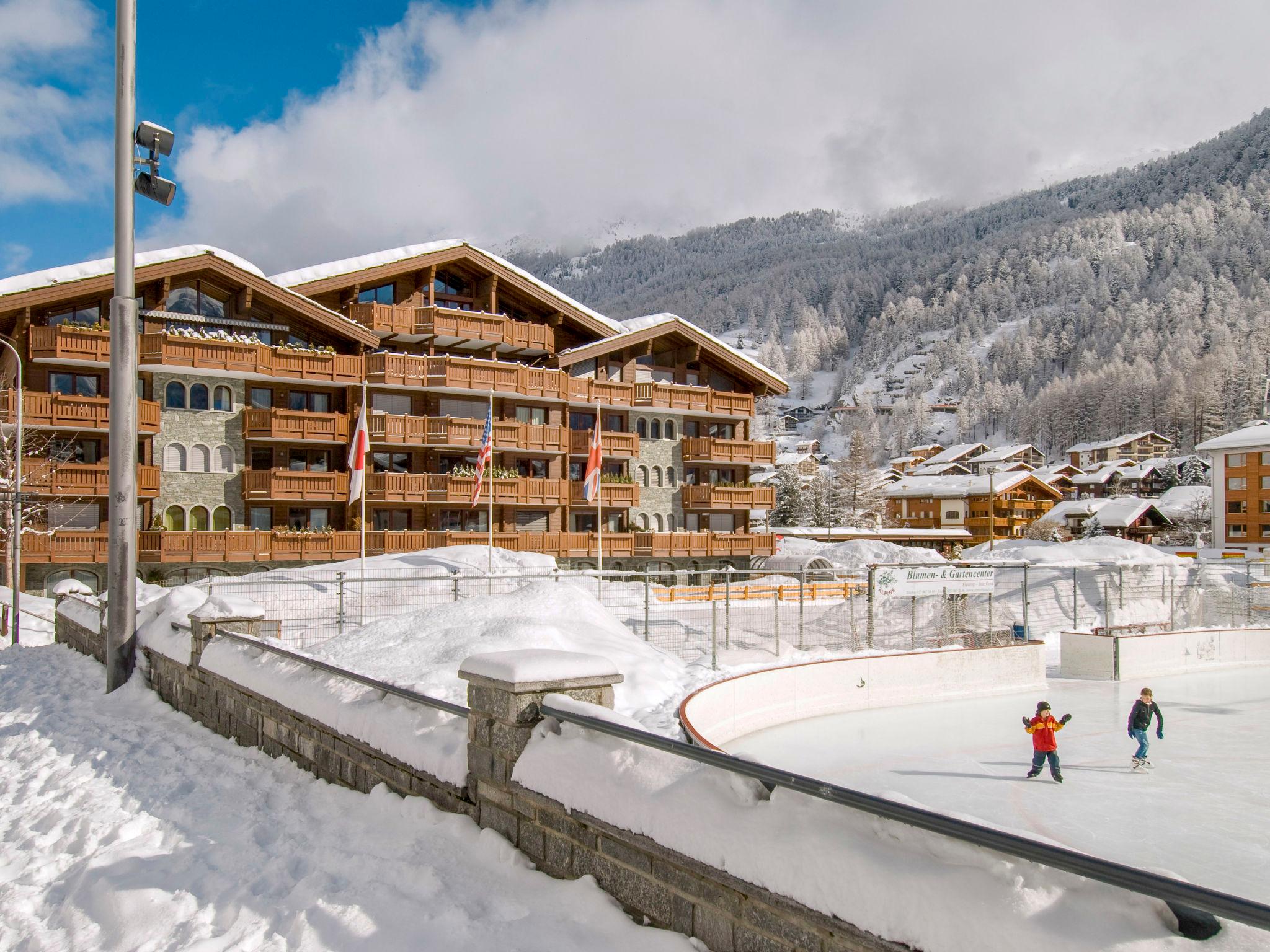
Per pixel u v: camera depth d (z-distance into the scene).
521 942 4.65
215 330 38.09
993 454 145.12
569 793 5.28
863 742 19.59
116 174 13.34
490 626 20.05
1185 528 97.62
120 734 10.76
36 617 26.83
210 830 7.00
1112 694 26.98
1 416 32.44
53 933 5.50
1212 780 16.72
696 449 50.31
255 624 11.87
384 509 41.53
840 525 95.50
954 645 30.66
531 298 46.22
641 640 23.09
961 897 3.34
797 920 3.92
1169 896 2.83
